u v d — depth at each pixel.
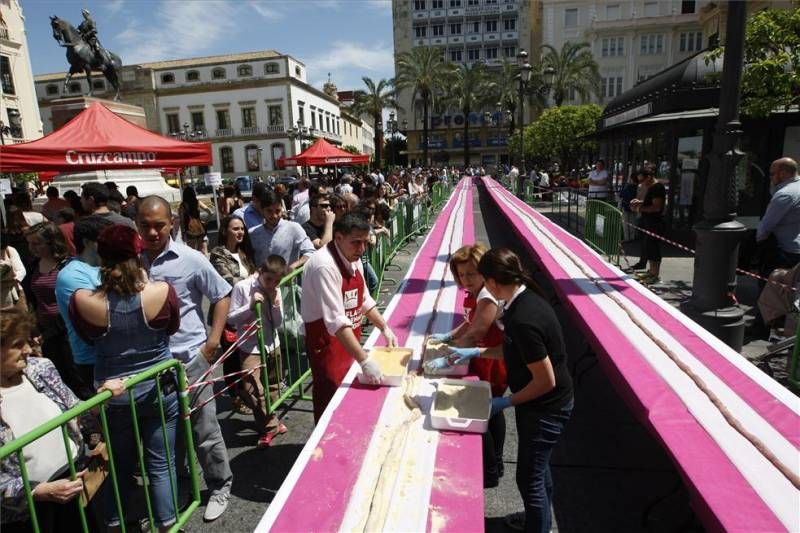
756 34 6.43
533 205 19.78
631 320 3.75
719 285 4.44
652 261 7.52
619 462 3.39
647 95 11.41
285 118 58.16
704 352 3.09
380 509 1.77
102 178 14.20
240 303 3.79
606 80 49.69
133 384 2.21
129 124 6.89
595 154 33.19
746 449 2.07
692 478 1.89
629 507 2.95
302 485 1.93
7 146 5.61
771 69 6.19
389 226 9.61
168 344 2.54
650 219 7.62
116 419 2.38
